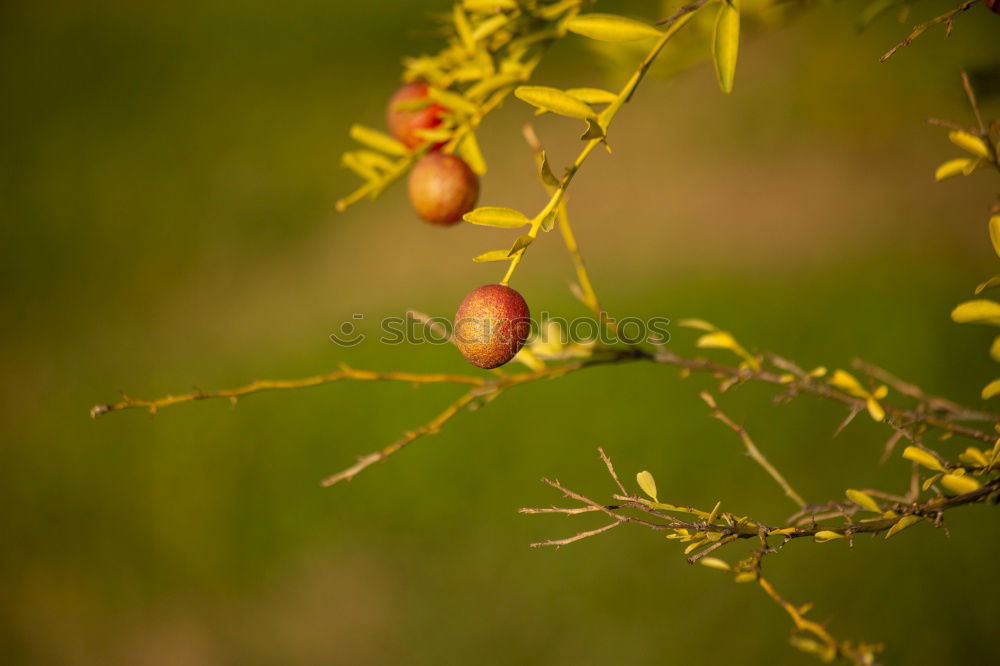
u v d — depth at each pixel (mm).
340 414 2086
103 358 2520
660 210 2506
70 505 2148
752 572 781
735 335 2039
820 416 1793
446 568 1793
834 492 1651
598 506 789
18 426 2342
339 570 1863
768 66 2770
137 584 1959
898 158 2475
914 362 1884
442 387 2061
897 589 1563
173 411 2268
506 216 748
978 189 2350
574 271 2373
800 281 2172
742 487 1716
